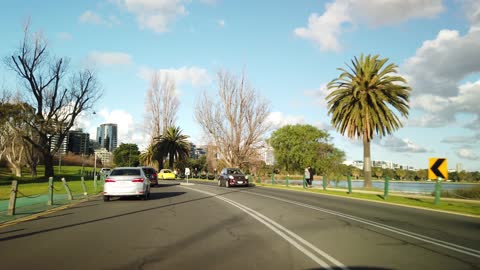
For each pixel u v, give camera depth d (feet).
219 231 32.35
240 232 31.89
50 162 154.10
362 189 105.60
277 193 83.71
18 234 30.66
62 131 155.53
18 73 143.02
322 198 70.49
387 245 26.81
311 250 25.08
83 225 35.50
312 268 20.65
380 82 112.06
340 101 114.42
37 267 20.58
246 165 168.25
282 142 213.66
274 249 25.31
